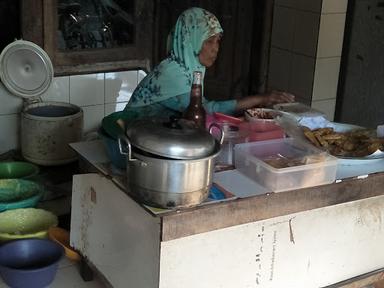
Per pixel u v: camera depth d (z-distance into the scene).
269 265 1.98
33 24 3.52
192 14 2.41
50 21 3.55
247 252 1.91
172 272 1.78
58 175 3.40
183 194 1.70
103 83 3.82
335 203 2.02
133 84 3.92
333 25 3.85
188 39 2.41
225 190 1.88
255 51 4.25
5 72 3.49
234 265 1.90
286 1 4.01
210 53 2.45
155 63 3.99
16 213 2.64
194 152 1.66
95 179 2.09
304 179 1.94
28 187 2.91
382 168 2.13
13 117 3.64
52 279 2.26
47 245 2.36
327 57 3.92
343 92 4.03
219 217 1.79
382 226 2.23
